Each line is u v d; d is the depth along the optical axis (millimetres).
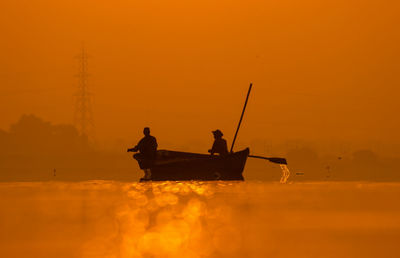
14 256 21984
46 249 23312
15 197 49469
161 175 90250
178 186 68125
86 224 30703
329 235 26516
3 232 27953
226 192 54844
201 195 50906
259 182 80750
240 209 37781
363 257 21188
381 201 43281
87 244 24359
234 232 27516
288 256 21625
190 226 29719
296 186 67188
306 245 23812
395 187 63000
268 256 21750
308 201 43594
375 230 27734
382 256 21328
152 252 22625
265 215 34125
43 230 28594
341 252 22312
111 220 32438
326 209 37312
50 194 53469
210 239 25531
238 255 21906
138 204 41844
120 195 51812
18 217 34062
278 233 27062
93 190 59906
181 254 22344
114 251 22922
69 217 33812
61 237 26219
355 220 31484
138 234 27094
